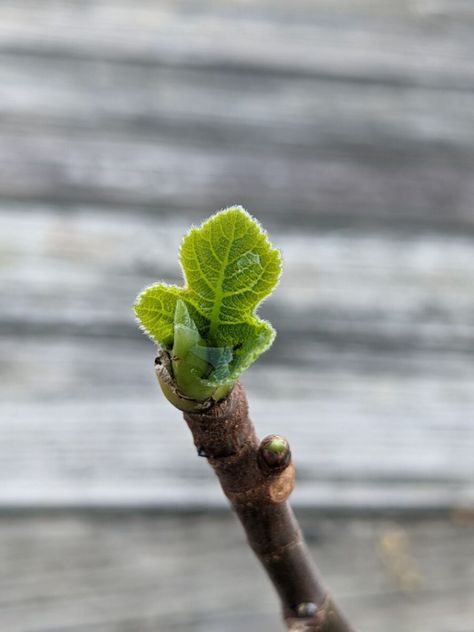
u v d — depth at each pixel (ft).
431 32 2.80
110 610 1.61
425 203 2.35
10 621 1.58
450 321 2.10
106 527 1.69
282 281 2.14
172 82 2.49
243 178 2.32
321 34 2.73
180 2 2.72
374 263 2.20
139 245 2.13
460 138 2.51
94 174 2.26
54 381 1.87
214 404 0.60
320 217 2.28
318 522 1.75
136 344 1.95
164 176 2.29
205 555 1.68
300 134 2.44
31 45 2.50
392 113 2.54
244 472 0.63
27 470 1.74
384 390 1.95
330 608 0.67
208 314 0.58
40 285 2.03
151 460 1.77
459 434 1.89
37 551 1.65
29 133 2.31
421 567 1.70
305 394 1.93
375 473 1.82
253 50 2.62
